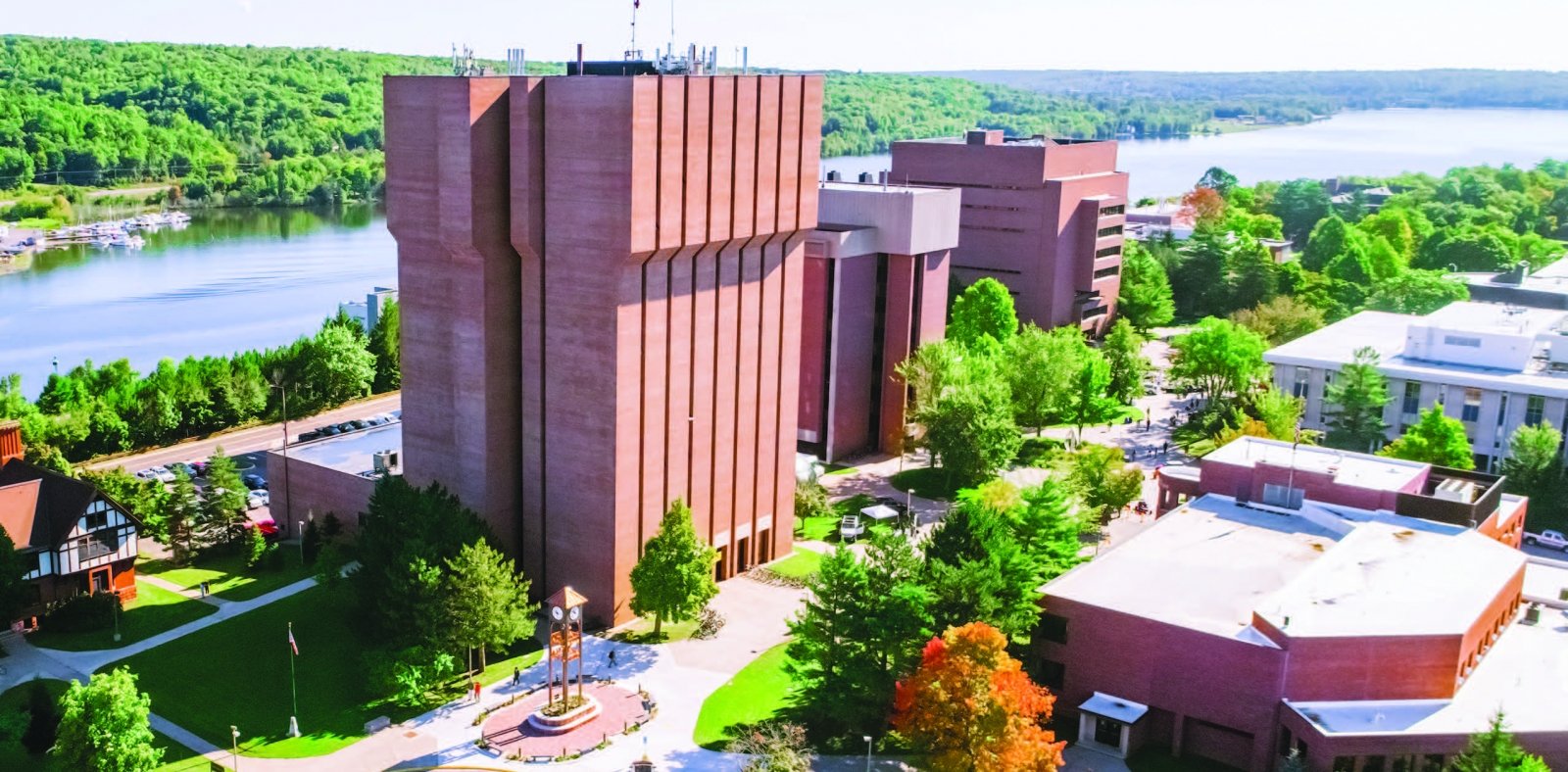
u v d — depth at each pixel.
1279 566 99.69
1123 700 91.25
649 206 99.62
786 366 120.56
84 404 157.00
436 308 109.00
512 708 93.50
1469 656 89.38
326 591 113.44
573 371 104.25
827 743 89.44
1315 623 86.81
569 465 106.44
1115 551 102.25
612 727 91.19
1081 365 165.50
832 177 182.12
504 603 96.31
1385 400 153.12
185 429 165.88
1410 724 83.44
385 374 190.25
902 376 156.50
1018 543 99.31
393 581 93.94
